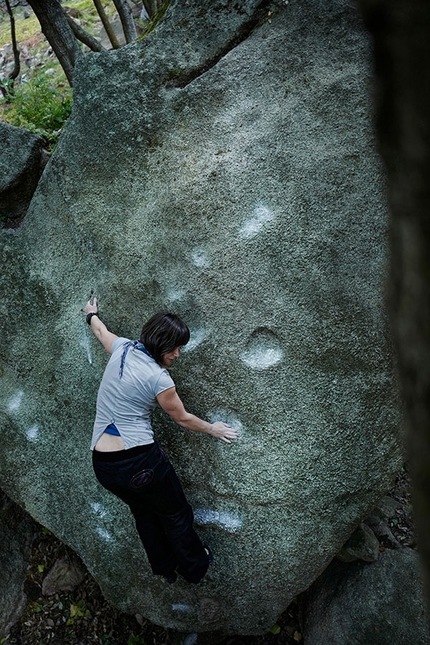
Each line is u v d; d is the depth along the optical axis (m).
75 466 3.77
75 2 10.52
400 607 3.79
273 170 3.18
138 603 3.80
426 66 0.58
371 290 3.14
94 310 3.47
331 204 3.13
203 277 3.24
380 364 3.17
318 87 3.19
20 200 4.00
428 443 0.65
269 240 3.15
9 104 7.01
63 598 4.43
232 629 3.76
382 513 4.40
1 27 10.93
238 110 3.29
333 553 3.40
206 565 3.34
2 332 3.86
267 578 3.46
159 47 3.39
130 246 3.43
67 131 3.57
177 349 2.93
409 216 0.62
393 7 0.61
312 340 3.14
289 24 3.28
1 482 4.02
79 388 3.67
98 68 3.44
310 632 4.06
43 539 4.63
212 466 3.34
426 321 0.62
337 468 3.23
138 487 2.95
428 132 0.58
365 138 3.14
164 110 3.38
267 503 3.30
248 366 3.20
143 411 2.96
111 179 3.47
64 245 3.64
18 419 3.89
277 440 3.21
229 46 3.36
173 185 3.33
